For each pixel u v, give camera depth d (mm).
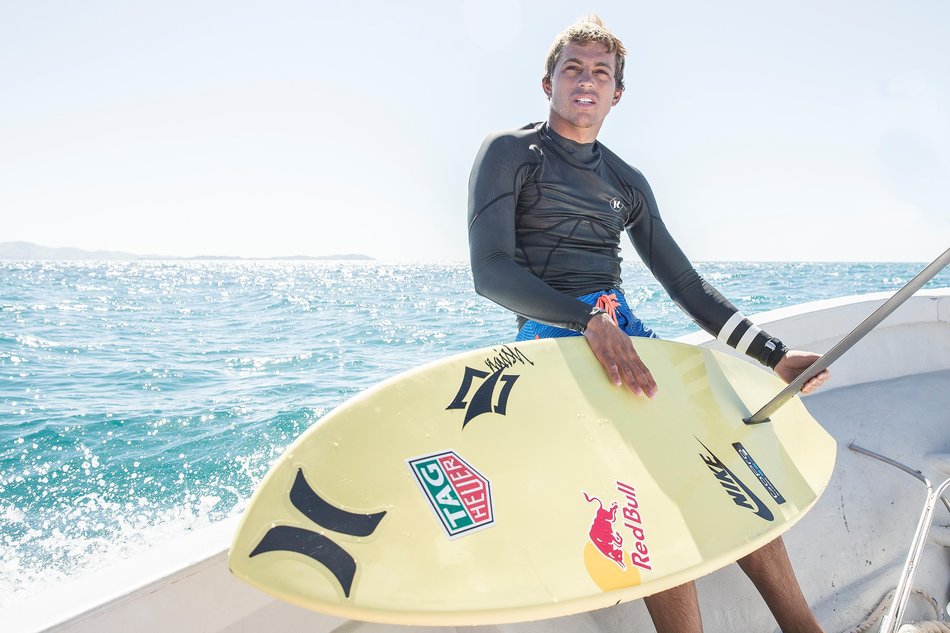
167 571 1062
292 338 11445
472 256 1641
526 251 1758
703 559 1250
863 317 2611
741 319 1858
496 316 15070
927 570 1919
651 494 1348
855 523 2014
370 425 1219
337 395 6875
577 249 1763
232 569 958
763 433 1663
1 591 3082
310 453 1124
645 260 2068
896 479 2152
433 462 1213
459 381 1386
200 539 1167
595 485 1314
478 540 1132
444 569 1070
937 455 2223
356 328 12797
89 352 9852
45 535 3738
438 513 1142
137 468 4793
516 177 1701
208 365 8711
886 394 2551
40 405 6492
